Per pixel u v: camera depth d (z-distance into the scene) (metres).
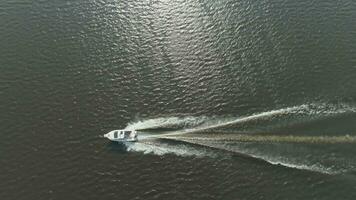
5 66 96.25
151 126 84.88
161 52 99.62
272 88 90.25
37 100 89.38
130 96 90.50
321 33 101.19
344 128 80.44
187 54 99.00
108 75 94.62
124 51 100.00
